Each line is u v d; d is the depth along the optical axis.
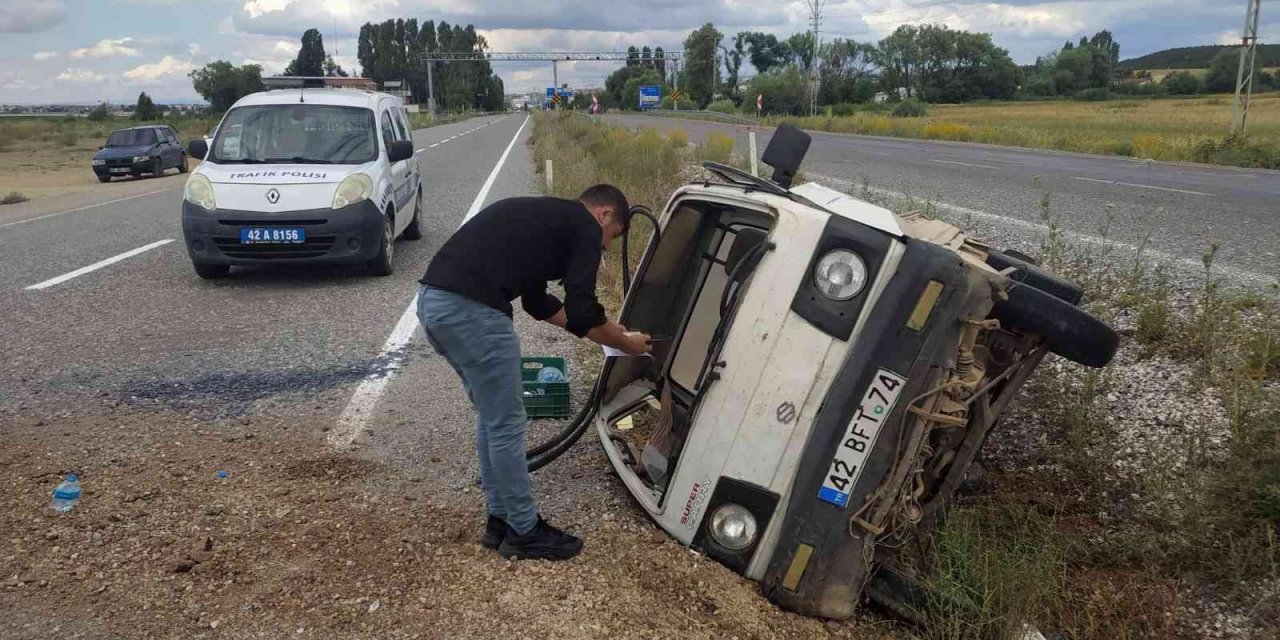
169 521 3.72
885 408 3.16
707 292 4.31
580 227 3.38
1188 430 4.45
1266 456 3.75
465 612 3.16
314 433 4.77
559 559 3.53
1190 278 6.95
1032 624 3.34
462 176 19.80
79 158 38.81
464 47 156.88
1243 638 3.32
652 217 4.25
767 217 3.99
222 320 7.17
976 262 3.24
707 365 3.55
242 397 5.32
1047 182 15.62
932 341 3.11
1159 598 3.59
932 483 3.74
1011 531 4.02
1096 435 4.59
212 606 3.14
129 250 10.55
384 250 8.84
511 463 3.42
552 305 3.53
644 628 3.12
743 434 3.38
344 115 9.73
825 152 25.31
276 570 3.38
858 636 3.32
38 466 4.23
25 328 6.84
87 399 5.23
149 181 25.95
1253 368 4.73
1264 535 3.56
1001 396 3.59
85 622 3.03
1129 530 3.96
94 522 3.68
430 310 3.28
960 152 26.39
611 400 4.77
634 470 4.21
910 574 3.50
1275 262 7.74
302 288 8.42
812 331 3.26
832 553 3.27
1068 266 6.90
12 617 3.04
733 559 3.46
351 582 3.32
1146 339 5.40
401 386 5.56
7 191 22.41
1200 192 14.03
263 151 9.27
